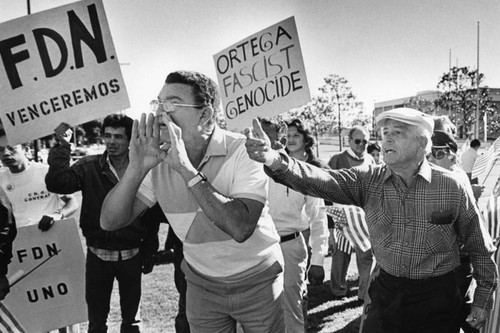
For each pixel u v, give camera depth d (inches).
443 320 98.9
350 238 146.3
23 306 131.1
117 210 94.3
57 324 134.4
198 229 95.2
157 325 185.6
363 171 104.8
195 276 100.2
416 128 95.7
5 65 110.0
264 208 98.6
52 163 130.0
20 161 155.3
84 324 181.2
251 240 96.0
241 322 100.7
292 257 137.5
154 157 89.8
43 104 112.3
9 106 110.7
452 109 1453.0
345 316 192.5
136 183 91.9
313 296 219.0
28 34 110.7
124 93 115.2
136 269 147.9
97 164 143.9
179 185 94.0
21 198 156.5
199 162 95.6
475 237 101.4
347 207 146.6
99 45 113.7
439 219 96.1
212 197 85.5
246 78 111.3
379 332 100.3
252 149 89.0
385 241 100.0
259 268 97.4
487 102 1416.1
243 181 91.4
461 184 98.0
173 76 90.8
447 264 98.9
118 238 142.3
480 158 190.7
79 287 136.3
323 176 100.9
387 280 101.0
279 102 109.4
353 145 251.6
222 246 95.2
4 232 101.3
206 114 91.8
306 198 147.9
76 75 113.3
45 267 133.3
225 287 97.5
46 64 112.0
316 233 149.0
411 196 97.7
